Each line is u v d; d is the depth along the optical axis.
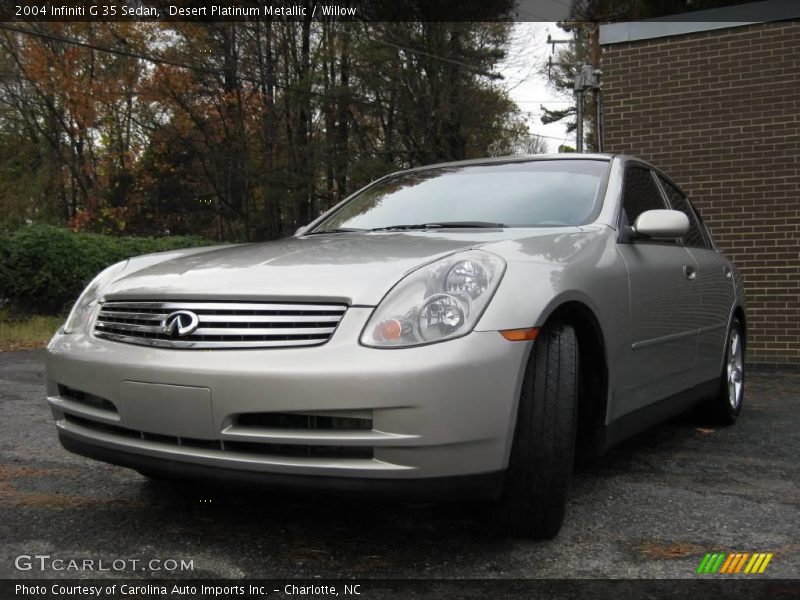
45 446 3.81
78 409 2.56
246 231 26.56
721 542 2.54
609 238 3.10
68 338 2.67
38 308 12.14
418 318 2.19
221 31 24.17
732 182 7.80
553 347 2.45
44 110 26.73
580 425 2.87
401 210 3.56
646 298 3.18
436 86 24.27
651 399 3.30
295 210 26.06
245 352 2.24
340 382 2.12
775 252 7.62
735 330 4.70
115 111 26.30
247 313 2.31
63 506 2.83
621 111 8.34
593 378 2.82
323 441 2.14
